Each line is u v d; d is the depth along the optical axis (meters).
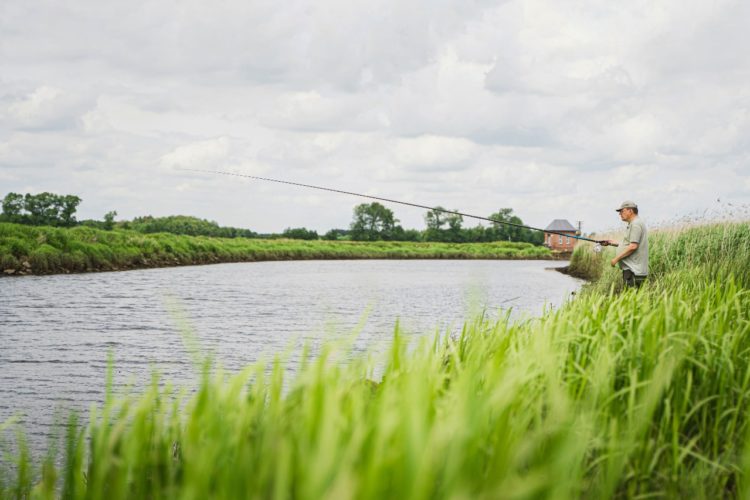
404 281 26.31
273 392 2.39
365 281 25.41
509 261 65.69
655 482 2.58
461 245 92.38
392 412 1.78
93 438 2.52
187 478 2.01
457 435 1.79
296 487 1.71
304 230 102.75
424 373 2.57
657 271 13.18
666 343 3.29
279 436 1.96
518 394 2.55
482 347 3.17
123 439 2.46
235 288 20.77
